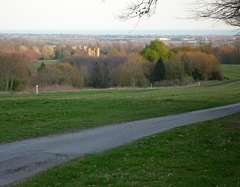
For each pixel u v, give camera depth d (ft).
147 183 24.76
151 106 74.23
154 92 116.37
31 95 98.78
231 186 23.66
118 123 55.01
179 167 28.71
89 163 30.22
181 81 217.97
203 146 35.60
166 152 33.37
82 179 25.94
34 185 24.67
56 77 173.78
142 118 60.13
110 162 30.48
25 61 176.55
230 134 40.88
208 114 64.18
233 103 85.46
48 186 24.53
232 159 30.45
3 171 28.91
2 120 53.98
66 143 40.04
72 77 185.88
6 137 42.91
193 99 89.51
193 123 50.19
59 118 57.77
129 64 212.43
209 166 28.71
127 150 34.63
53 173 27.37
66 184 24.94
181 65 225.76
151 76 227.40
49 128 49.24
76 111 64.44
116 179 25.84
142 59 228.63
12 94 100.99
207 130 43.91
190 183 24.53
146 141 38.42
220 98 94.53
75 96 95.14
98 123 54.19
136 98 88.12
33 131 46.83
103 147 37.70
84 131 48.01
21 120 54.65
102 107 70.38
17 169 29.50
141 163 30.01
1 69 147.02
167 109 70.59
